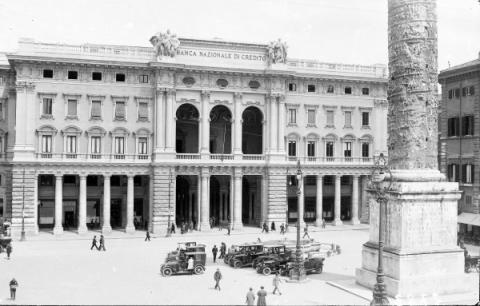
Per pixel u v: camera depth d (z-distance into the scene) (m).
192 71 78.62
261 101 83.00
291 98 85.25
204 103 79.56
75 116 75.06
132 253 58.25
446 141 73.69
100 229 78.88
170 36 77.31
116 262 52.62
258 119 89.12
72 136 75.00
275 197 81.62
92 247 60.50
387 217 40.19
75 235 72.31
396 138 40.66
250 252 51.16
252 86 82.44
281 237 72.31
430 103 40.06
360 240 70.12
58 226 73.06
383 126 90.19
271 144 82.38
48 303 35.84
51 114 74.06
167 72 77.12
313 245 55.59
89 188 79.81
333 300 37.44
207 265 52.09
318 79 86.00
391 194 39.69
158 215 75.88
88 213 80.00
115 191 81.25
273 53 82.50
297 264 44.00
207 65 79.25
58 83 74.31
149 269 49.22
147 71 78.00
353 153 88.75
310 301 37.12
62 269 48.72
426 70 39.84
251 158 81.94
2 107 77.38
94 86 75.81
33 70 73.06
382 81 89.19
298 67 85.88
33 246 62.91
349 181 93.25
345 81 87.81
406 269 38.16
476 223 63.84
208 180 79.00
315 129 86.50
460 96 71.06
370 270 41.62
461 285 39.62
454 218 40.34
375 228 42.12
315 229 82.31
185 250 48.09
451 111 72.88
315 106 86.50
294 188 90.06
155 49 77.38
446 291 39.09
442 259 39.31
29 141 72.50
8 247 54.00
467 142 69.50
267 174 81.69
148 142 78.06
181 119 85.25
